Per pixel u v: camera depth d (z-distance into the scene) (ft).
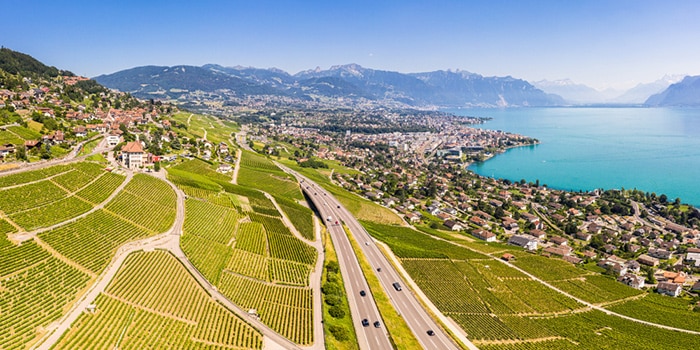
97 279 381.60
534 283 642.63
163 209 572.51
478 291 570.46
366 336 383.86
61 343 298.76
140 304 360.89
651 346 474.90
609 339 482.69
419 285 543.80
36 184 521.65
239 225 611.47
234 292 423.23
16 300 334.65
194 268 444.14
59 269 383.04
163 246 474.08
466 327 452.76
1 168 561.43
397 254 650.43
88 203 519.19
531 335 465.88
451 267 641.81
